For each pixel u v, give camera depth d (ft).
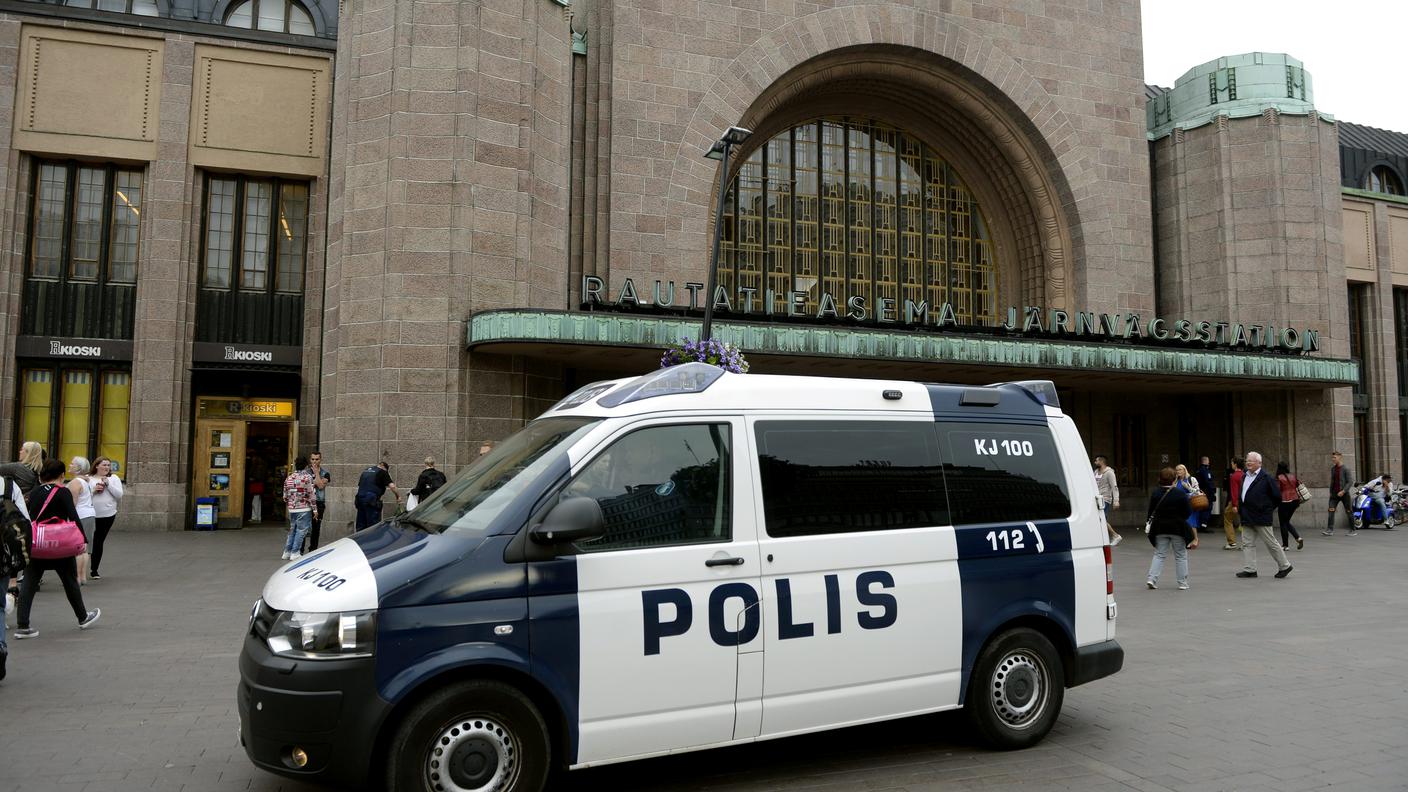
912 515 16.51
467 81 54.39
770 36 68.80
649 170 64.90
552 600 13.66
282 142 68.39
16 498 25.31
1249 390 79.71
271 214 69.21
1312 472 78.38
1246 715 19.63
